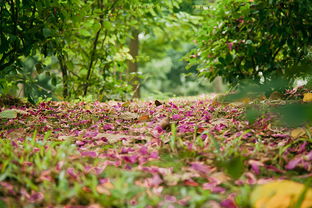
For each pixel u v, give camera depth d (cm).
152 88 2533
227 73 582
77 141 297
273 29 536
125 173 186
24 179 176
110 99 821
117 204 149
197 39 619
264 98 484
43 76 1655
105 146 273
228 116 396
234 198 154
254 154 223
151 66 2508
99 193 161
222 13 567
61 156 207
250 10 540
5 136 335
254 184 179
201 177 192
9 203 151
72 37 750
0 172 186
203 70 616
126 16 881
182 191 158
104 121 426
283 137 281
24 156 222
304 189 129
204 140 282
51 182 177
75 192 153
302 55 536
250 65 565
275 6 535
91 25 713
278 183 147
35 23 591
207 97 750
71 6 627
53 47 623
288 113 243
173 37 1569
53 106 573
